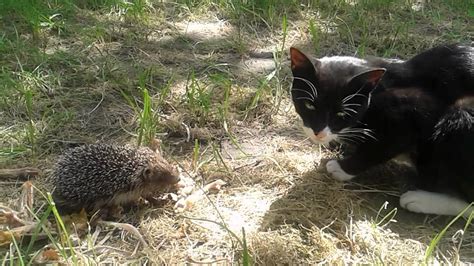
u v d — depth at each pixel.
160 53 1.16
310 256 0.69
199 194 0.79
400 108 0.77
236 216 0.76
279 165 0.85
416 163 0.81
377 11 1.34
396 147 0.79
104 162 0.76
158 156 0.81
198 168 0.85
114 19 1.27
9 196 0.79
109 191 0.75
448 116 0.75
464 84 0.78
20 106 0.97
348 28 1.23
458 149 0.74
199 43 1.20
